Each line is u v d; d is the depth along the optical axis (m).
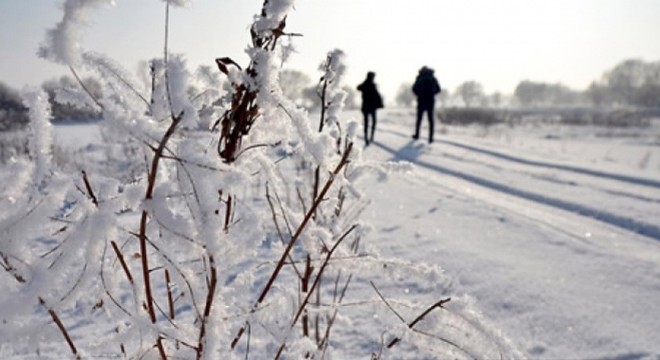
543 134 29.80
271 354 2.18
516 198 6.53
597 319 2.68
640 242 4.34
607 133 31.09
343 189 1.69
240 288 1.31
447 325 1.30
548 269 3.49
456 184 7.57
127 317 1.19
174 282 1.12
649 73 102.62
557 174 8.38
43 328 0.95
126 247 1.20
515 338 2.51
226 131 1.04
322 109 1.50
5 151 6.89
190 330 1.07
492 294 3.03
